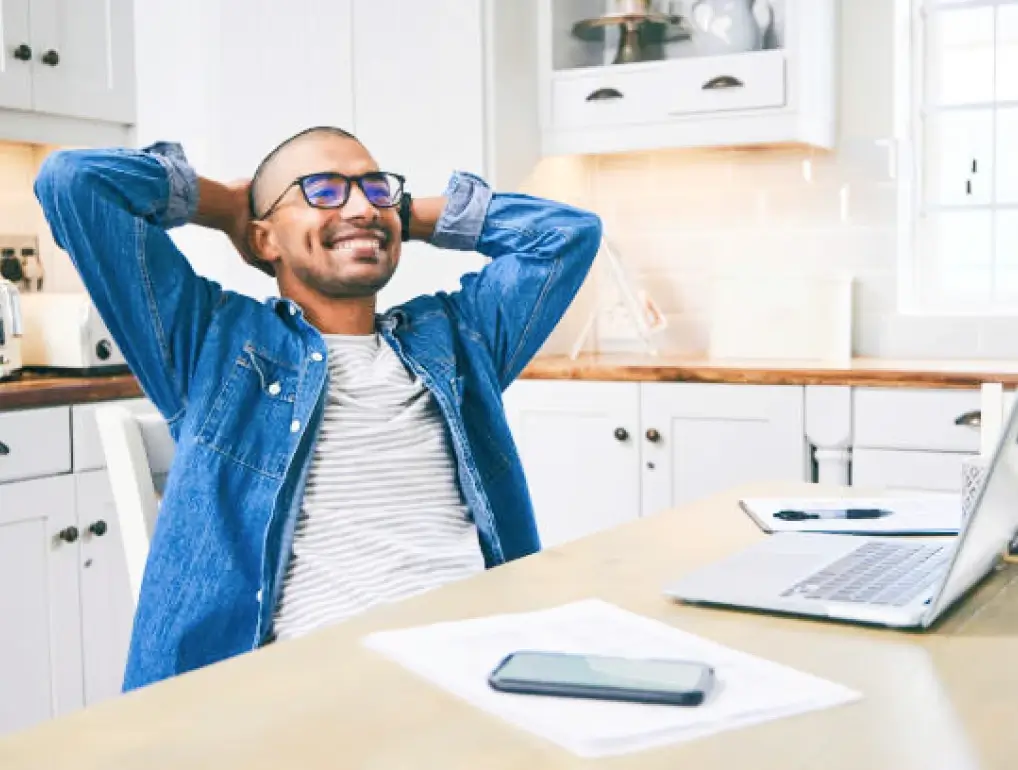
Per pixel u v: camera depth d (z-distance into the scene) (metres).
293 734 0.82
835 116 3.48
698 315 3.73
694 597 1.15
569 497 3.32
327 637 1.05
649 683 0.88
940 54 3.55
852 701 0.88
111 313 1.60
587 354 3.78
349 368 1.67
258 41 3.54
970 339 3.37
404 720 0.85
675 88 3.35
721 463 3.12
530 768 0.76
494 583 1.25
